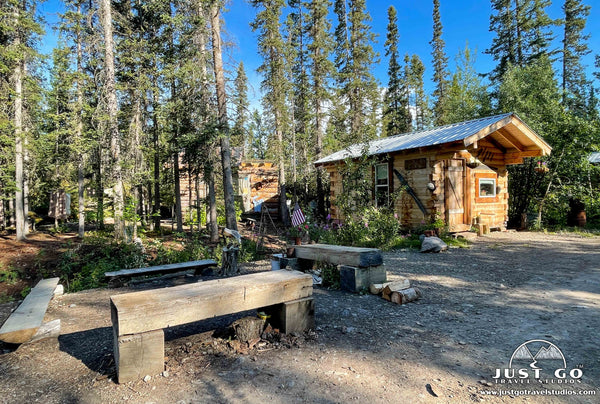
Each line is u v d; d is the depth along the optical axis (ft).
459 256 26.09
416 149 34.86
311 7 65.82
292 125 65.36
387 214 33.96
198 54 39.88
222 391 8.30
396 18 100.89
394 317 13.34
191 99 42.11
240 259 31.24
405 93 111.55
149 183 53.78
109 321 14.14
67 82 45.34
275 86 59.77
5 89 43.62
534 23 76.95
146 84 42.39
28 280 29.76
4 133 44.11
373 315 13.57
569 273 19.94
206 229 54.03
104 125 39.70
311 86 68.49
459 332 11.79
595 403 7.55
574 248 28.66
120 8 48.21
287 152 67.92
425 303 15.07
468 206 37.27
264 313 11.86
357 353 10.27
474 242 33.14
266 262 27.99
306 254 19.62
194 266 23.15
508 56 81.20
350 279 16.84
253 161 72.49
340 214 46.37
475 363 9.52
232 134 43.52
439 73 110.73
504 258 25.04
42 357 10.62
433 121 114.32
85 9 43.60
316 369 9.31
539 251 27.63
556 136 42.75
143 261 29.89
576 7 94.27
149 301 9.08
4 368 9.95
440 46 111.04
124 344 8.77
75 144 44.50
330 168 48.88
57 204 63.05
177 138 41.78
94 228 61.16
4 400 8.20
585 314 13.15
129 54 44.73
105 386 8.68
